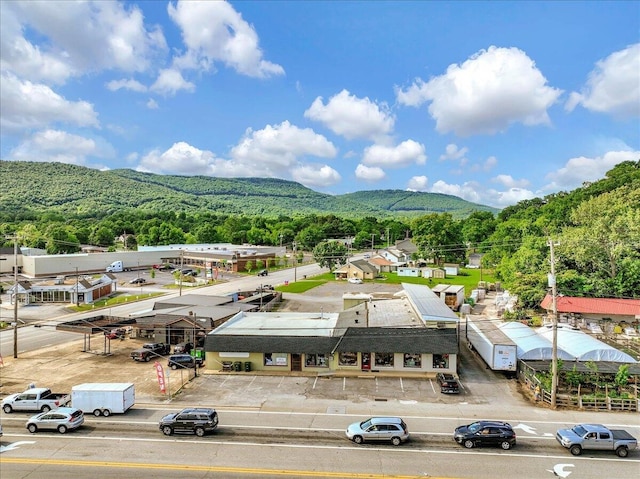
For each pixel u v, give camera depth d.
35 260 117.62
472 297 87.06
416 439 31.41
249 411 36.78
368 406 37.72
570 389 40.47
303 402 38.72
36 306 83.88
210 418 32.03
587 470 27.14
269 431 32.75
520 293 73.50
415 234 150.38
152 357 52.78
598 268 74.00
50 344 59.28
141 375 46.41
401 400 39.12
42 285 89.69
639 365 42.44
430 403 38.41
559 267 75.62
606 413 36.44
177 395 40.56
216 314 59.53
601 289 69.81
